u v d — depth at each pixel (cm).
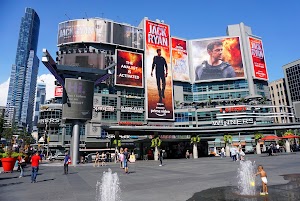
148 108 8319
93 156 4584
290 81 12875
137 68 8588
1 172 2184
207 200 814
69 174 1956
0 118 3928
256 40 10444
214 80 9775
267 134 8006
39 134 7456
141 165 2825
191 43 10312
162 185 1191
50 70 3303
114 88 8238
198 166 2314
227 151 4788
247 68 9925
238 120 7931
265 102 8844
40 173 2089
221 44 10100
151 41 9175
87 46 8306
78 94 3419
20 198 945
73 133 3488
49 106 7575
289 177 1254
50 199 908
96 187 1195
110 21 8612
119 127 4066
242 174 1484
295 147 5438
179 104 9244
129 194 977
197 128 4619
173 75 9519
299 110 4331
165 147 4978
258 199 791
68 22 8425
